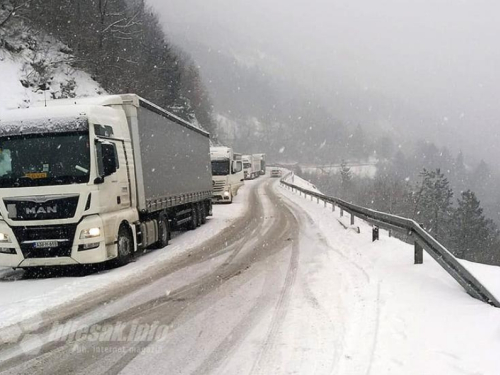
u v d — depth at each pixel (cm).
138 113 1187
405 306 629
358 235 1390
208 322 625
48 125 946
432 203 6103
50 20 3384
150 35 5628
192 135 1845
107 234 974
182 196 1634
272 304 703
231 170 3297
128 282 890
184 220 1725
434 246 762
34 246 923
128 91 3819
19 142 941
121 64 4031
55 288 862
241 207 2892
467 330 516
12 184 929
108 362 496
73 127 943
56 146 938
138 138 1174
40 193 924
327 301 704
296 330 575
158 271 993
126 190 1102
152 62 4922
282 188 5116
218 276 925
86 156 940
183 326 611
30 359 512
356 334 544
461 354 458
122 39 4084
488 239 5475
